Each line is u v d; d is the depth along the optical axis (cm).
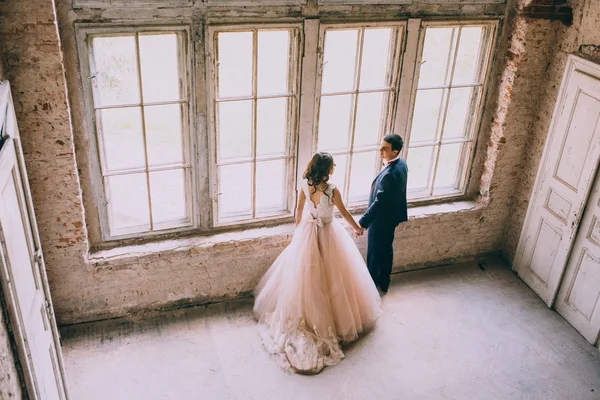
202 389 376
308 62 395
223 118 429
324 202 394
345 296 412
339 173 480
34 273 283
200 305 452
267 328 427
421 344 427
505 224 526
